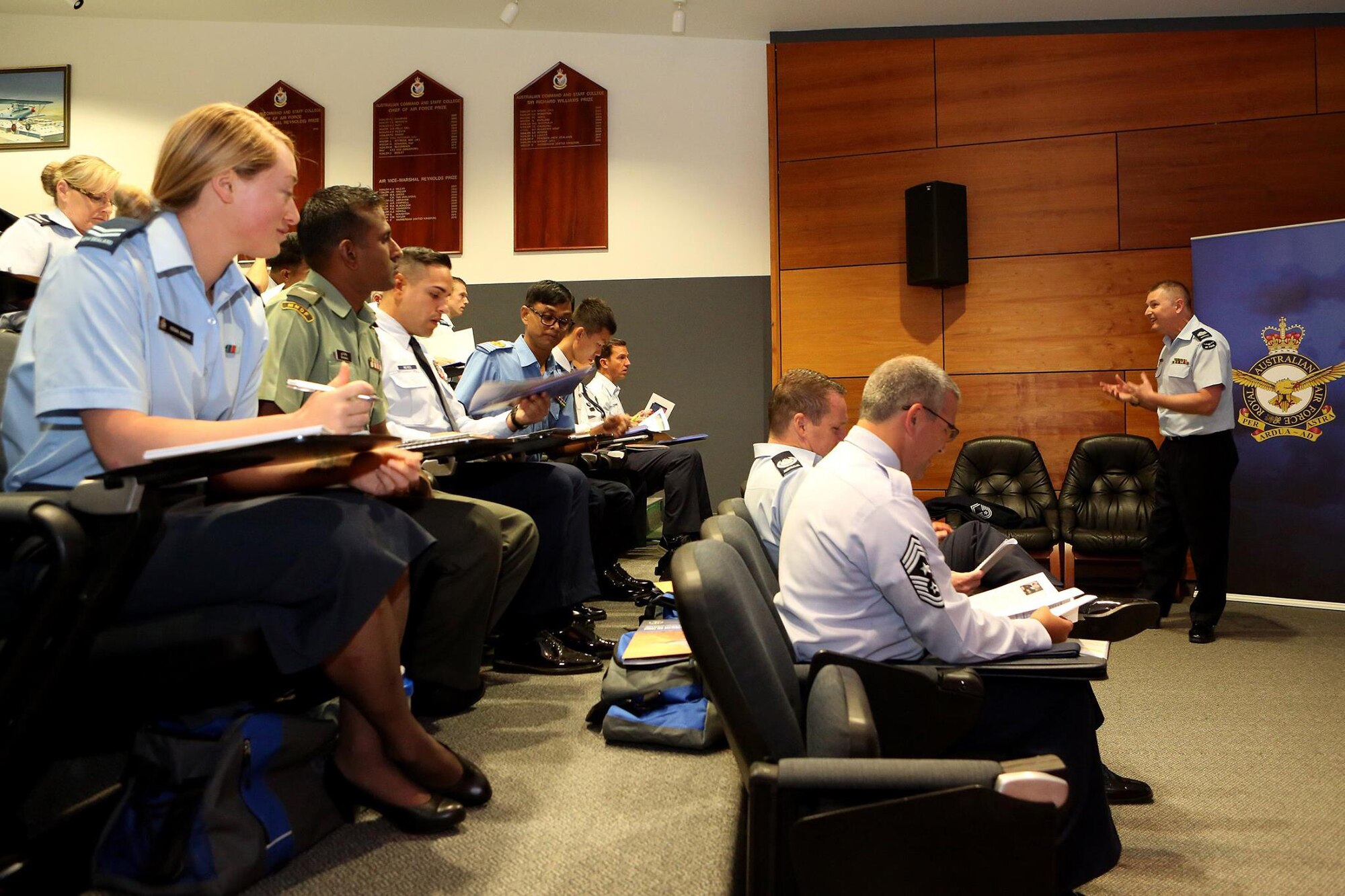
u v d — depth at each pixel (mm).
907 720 1464
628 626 3551
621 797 1897
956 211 5379
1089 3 5242
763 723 1226
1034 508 4957
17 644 1182
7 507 1192
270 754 1499
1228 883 1704
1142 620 1825
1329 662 3455
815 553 1682
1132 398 4070
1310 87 5176
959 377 5559
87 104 6148
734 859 1602
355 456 1664
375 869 1543
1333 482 4512
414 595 2305
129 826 1433
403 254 2875
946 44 5586
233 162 1515
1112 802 2090
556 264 6062
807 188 5750
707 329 5977
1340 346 4480
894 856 1056
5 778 1236
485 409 2615
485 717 2451
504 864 1572
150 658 1348
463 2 5730
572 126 6039
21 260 3422
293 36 6133
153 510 1254
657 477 4668
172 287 1516
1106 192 5402
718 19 5711
